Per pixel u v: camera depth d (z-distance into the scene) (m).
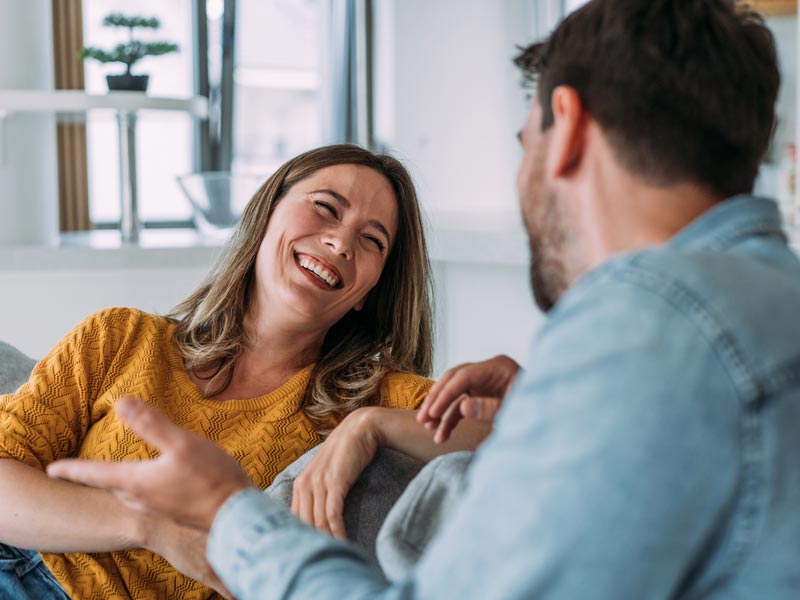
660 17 0.72
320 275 1.57
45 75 3.48
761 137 0.75
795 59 3.52
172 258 3.37
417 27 4.87
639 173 0.71
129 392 1.52
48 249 3.22
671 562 0.57
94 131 5.01
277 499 1.27
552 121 0.75
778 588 0.59
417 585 0.62
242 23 5.29
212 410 1.55
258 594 0.69
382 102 5.09
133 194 3.59
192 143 5.24
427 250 1.75
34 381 1.52
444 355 4.14
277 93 5.45
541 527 0.57
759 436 0.58
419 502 0.99
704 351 0.58
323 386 1.60
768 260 0.68
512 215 4.21
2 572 1.45
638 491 0.56
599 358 0.59
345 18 5.26
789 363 0.59
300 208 1.59
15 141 3.35
